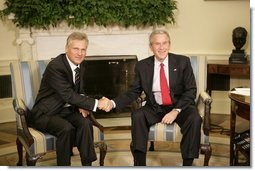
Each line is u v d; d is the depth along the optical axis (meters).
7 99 3.97
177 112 2.38
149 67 2.49
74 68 2.39
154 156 2.84
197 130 2.23
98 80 3.85
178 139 2.32
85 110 2.45
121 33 3.91
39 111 2.35
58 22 3.77
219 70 3.55
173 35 4.08
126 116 3.95
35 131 2.29
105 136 3.40
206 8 3.98
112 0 3.62
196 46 4.08
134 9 3.65
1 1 3.73
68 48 2.32
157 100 2.51
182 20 4.05
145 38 3.95
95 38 3.89
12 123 3.94
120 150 3.01
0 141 3.29
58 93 2.29
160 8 3.71
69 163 2.23
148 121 2.38
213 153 2.88
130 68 3.86
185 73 2.49
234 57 3.58
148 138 2.37
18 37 3.80
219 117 3.99
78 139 2.25
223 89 4.10
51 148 2.23
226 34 3.98
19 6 3.51
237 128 3.46
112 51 3.95
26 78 2.55
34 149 2.18
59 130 2.19
